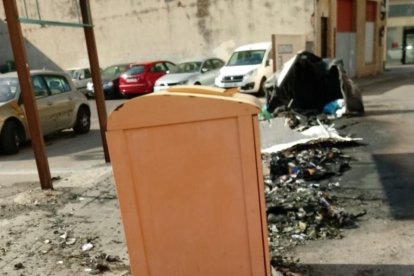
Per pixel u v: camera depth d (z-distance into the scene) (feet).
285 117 28.17
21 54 16.48
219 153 8.02
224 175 8.11
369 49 74.13
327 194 14.84
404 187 15.43
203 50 67.51
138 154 8.03
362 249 11.01
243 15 62.95
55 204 16.15
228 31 64.75
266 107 32.35
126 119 7.86
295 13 58.44
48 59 79.41
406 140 22.63
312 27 57.52
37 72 30.66
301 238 11.78
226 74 50.29
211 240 8.45
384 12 77.05
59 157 25.99
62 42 77.61
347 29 66.13
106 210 15.26
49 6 75.51
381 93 44.93
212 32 66.08
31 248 12.62
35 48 79.66
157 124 7.88
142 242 8.44
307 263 10.53
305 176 16.96
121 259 11.61
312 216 12.86
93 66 21.07
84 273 11.00
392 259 10.43
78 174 20.34
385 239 11.46
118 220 14.30
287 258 10.78
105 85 62.34
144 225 8.36
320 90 32.71
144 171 8.11
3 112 27.02
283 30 59.88
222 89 8.67
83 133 34.76
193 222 8.37
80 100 34.30
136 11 70.90
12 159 26.25
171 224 8.38
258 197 8.17
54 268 11.36
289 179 16.62
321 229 12.23
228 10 63.98
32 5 76.43
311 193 14.64
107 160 22.75
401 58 104.78
